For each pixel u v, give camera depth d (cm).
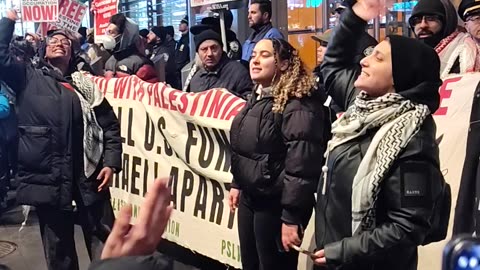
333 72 259
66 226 371
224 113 377
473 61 327
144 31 995
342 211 211
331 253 206
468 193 244
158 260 102
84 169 363
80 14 660
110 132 374
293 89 279
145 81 480
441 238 219
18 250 493
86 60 667
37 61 431
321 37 412
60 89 358
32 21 619
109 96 470
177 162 411
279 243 293
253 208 297
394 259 209
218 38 428
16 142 549
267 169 286
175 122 409
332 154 217
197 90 437
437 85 209
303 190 270
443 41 348
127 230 109
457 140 298
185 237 407
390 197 199
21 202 363
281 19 703
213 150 386
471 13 325
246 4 557
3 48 348
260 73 287
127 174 457
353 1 253
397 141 197
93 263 105
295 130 272
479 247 83
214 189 385
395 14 562
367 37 255
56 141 355
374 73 207
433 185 198
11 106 537
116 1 607
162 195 111
